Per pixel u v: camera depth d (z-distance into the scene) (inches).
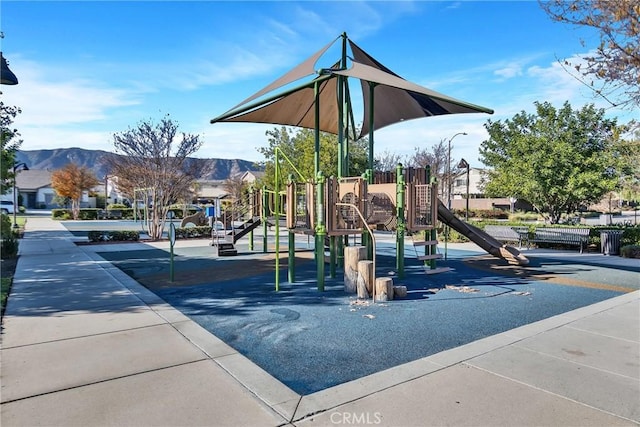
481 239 418.0
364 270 265.9
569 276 351.9
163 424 110.2
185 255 501.0
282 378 142.9
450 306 246.8
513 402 123.3
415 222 353.4
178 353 161.3
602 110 657.0
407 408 119.6
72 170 1595.7
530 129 730.8
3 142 446.3
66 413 115.1
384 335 190.9
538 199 713.6
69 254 470.0
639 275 355.6
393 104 470.6
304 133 1011.3
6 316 212.5
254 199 579.8
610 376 142.1
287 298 266.8
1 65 248.4
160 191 720.3
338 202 309.1
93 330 189.3
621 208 1785.2
